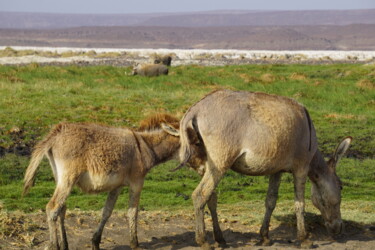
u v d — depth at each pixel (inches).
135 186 539.8
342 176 1027.9
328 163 626.8
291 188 947.3
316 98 1819.6
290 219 690.2
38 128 1182.3
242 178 998.4
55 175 519.5
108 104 1433.3
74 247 553.9
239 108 543.8
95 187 513.0
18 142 1088.2
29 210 745.0
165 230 631.8
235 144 539.5
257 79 2178.9
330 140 1246.3
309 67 2844.5
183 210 762.2
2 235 550.3
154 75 2351.1
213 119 542.3
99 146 509.7
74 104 1403.8
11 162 977.5
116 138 524.7
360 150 1198.3
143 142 546.9
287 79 2223.2
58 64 3314.5
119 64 3486.7
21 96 1460.4
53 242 490.3
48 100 1429.6
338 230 620.7
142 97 1562.5
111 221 650.8
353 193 918.4
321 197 620.1
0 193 825.5
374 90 1958.7
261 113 546.0
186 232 626.8
